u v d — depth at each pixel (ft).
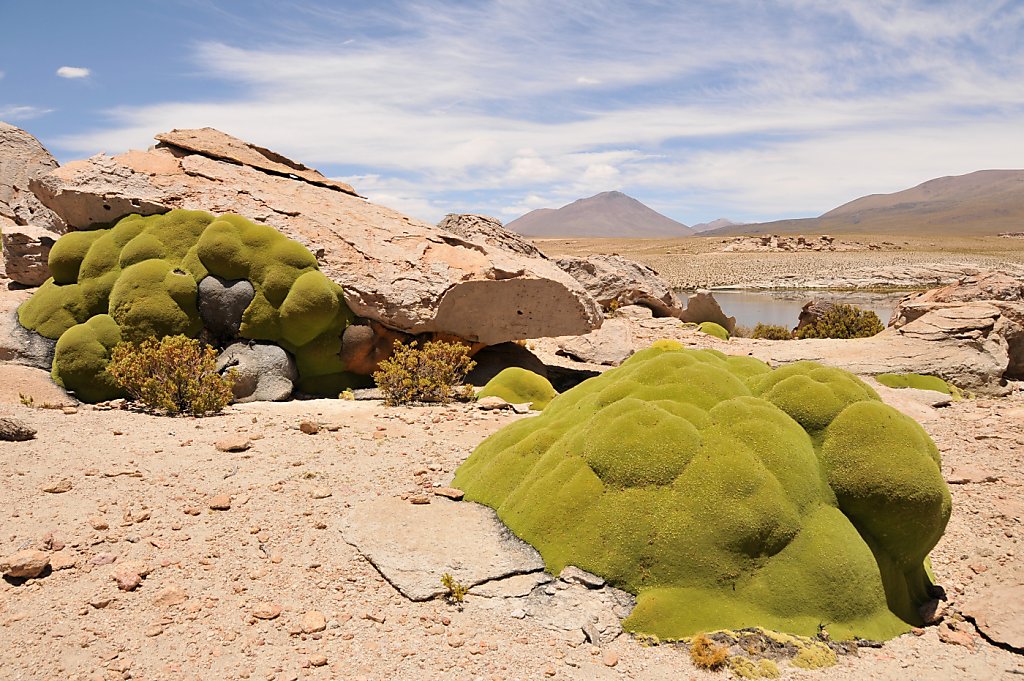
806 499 19.70
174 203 48.32
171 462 26.50
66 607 17.42
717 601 18.29
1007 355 52.70
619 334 65.36
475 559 20.15
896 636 18.83
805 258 308.40
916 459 19.85
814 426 21.43
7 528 20.56
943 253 326.85
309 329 44.60
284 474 26.30
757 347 61.52
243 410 35.53
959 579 22.20
